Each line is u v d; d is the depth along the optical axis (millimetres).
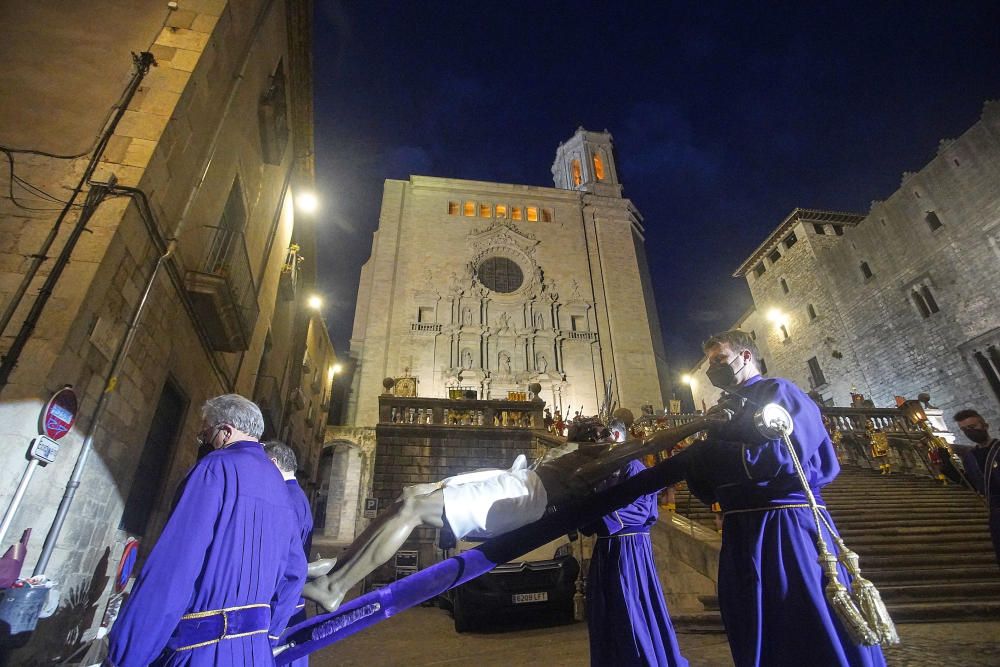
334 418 31281
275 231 13469
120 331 6164
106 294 5789
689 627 6023
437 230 36375
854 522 9578
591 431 3377
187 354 8578
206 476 2092
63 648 5340
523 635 7102
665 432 2135
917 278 24891
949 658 3688
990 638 4406
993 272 21750
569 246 37688
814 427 1848
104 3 7441
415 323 32375
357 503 27281
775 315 34688
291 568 2287
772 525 1845
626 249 38594
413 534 15602
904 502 11031
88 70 6875
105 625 6051
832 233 32812
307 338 20500
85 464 5562
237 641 1902
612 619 3088
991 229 21938
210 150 8047
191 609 1905
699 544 7328
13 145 6098
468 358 32031
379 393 30531
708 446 2053
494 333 32938
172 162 6969
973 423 4902
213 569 1949
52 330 5109
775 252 35938
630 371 33688
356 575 1976
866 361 27625
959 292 23031
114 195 5992
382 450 18578
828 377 30125
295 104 13227
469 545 15305
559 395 31516
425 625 8734
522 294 34625
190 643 1850
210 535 1960
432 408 19828
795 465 1773
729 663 4109
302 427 21062
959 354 22734
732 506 1981
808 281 32156
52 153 6164
